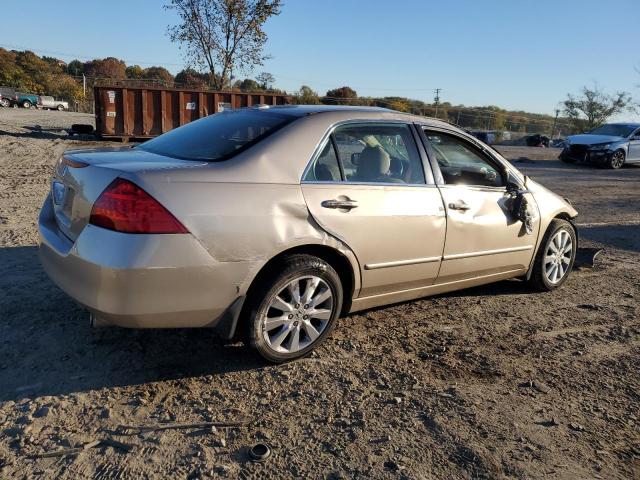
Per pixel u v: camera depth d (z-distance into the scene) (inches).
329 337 157.8
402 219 151.9
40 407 115.7
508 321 178.4
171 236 116.1
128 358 138.4
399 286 160.1
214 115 171.3
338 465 103.7
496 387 135.9
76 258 118.9
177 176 119.7
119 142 753.6
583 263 244.4
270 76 1250.6
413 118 166.6
